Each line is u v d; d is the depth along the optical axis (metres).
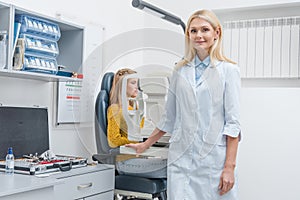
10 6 1.99
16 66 2.06
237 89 2.04
